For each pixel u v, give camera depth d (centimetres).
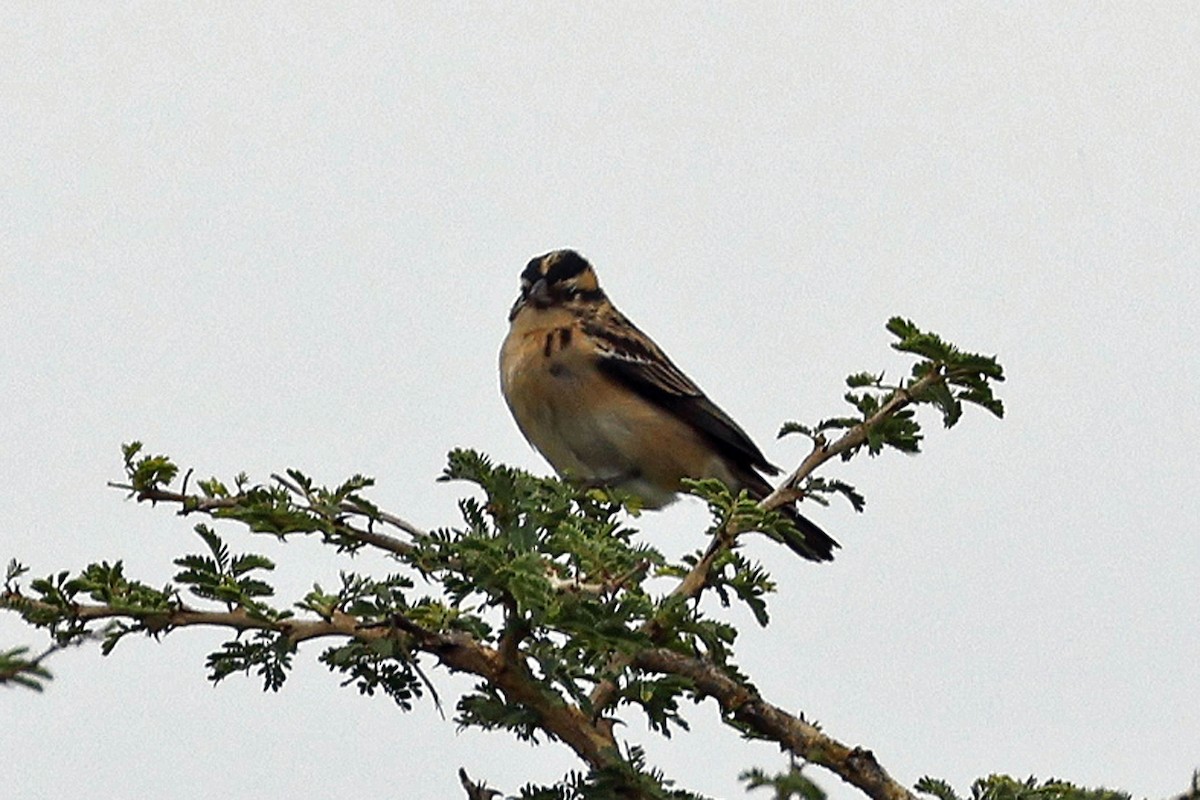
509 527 1019
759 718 1049
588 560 995
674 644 1028
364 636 991
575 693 960
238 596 987
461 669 991
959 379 1173
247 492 1077
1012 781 1064
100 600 995
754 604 1088
